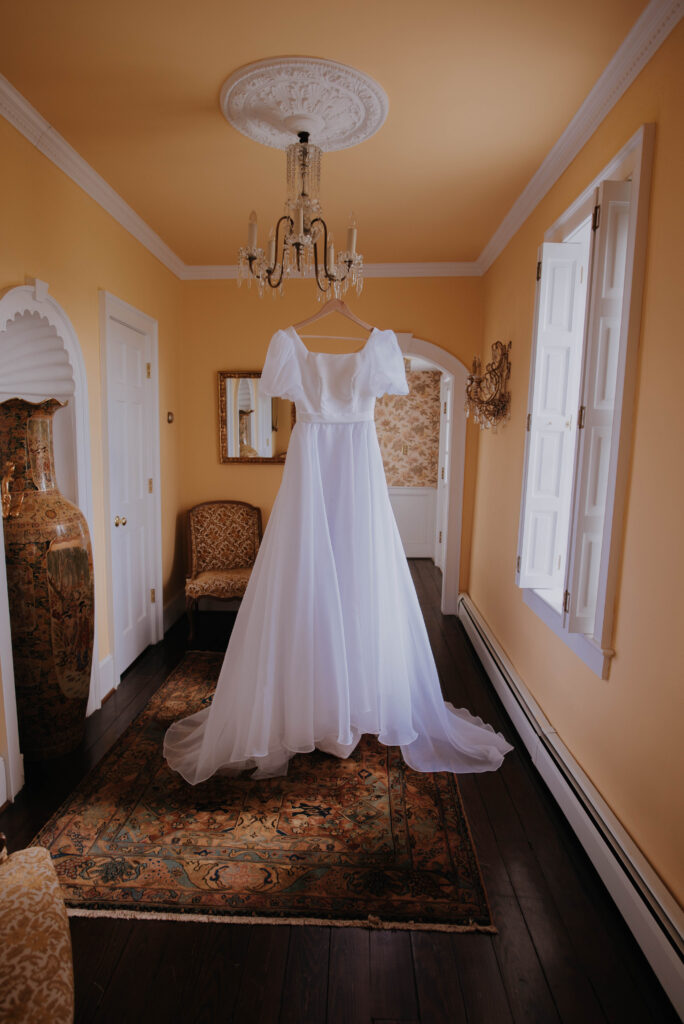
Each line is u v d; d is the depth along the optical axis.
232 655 2.37
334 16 1.63
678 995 1.34
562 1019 1.36
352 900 1.70
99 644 2.93
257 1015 1.36
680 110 1.49
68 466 2.61
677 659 1.46
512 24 1.65
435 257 3.95
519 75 1.90
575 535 1.96
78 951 1.52
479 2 1.57
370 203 2.99
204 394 4.37
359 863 1.86
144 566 3.67
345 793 2.24
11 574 2.22
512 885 1.77
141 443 3.54
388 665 2.40
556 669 2.36
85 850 1.89
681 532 1.46
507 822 2.07
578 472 1.94
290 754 2.46
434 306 4.15
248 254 2.17
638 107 1.75
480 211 3.09
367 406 2.37
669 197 1.55
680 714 1.44
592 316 1.87
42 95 2.03
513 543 3.10
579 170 2.25
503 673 3.01
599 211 1.82
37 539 2.24
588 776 2.01
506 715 2.89
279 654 2.29
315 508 2.31
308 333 4.23
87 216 2.68
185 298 4.28
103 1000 1.39
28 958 0.99
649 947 1.47
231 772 2.36
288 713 2.27
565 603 2.04
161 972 1.47
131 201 2.99
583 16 1.62
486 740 2.55
